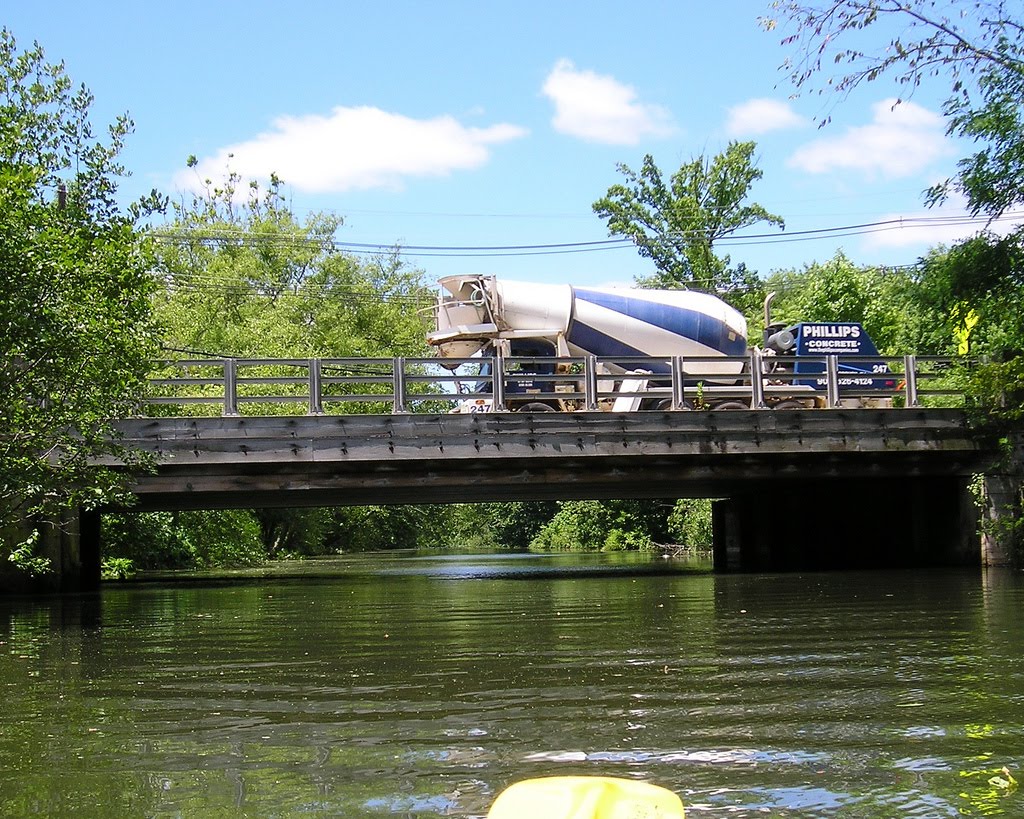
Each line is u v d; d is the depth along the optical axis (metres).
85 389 13.34
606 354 23.19
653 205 53.72
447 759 5.43
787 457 20.25
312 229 46.12
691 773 5.08
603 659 8.82
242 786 5.00
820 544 26.73
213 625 12.80
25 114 13.16
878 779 4.95
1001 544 20.70
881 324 41.06
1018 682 7.35
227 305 42.12
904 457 20.66
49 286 12.68
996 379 19.50
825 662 8.45
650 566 29.50
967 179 23.14
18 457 13.21
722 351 23.50
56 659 9.71
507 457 18.73
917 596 14.62
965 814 4.43
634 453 19.05
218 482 18.66
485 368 22.69
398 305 45.38
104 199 13.45
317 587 21.02
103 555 29.98
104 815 4.59
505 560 39.44
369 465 19.11
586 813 3.29
